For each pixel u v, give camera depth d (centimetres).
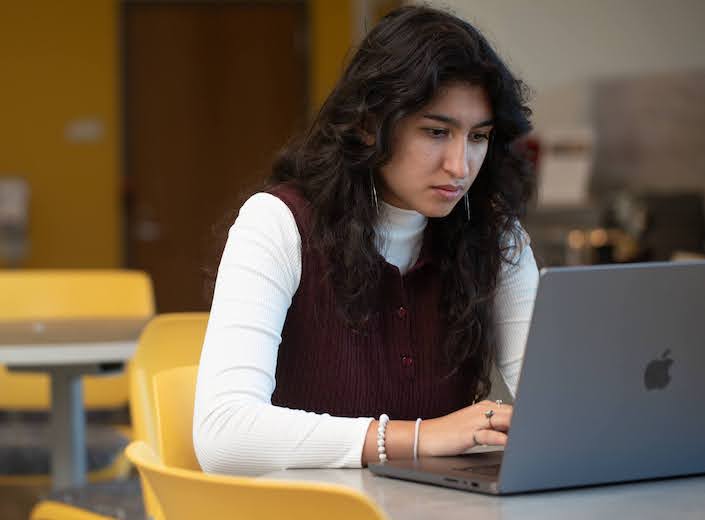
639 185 869
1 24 1071
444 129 198
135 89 1091
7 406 466
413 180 200
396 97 196
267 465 188
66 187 1083
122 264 1091
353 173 209
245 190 234
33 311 475
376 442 185
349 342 211
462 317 217
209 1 1092
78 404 385
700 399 169
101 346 347
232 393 192
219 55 1095
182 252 1099
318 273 210
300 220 210
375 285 211
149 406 283
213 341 198
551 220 769
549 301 153
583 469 166
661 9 856
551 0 847
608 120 862
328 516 139
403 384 214
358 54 206
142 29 1088
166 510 161
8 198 1055
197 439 194
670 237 762
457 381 220
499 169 219
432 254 219
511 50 848
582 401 160
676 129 866
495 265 222
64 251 1085
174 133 1095
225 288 203
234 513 147
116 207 1088
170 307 1098
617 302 158
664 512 155
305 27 1095
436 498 162
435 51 194
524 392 156
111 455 414
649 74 859
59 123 1080
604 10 853
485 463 179
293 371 212
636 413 165
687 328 164
